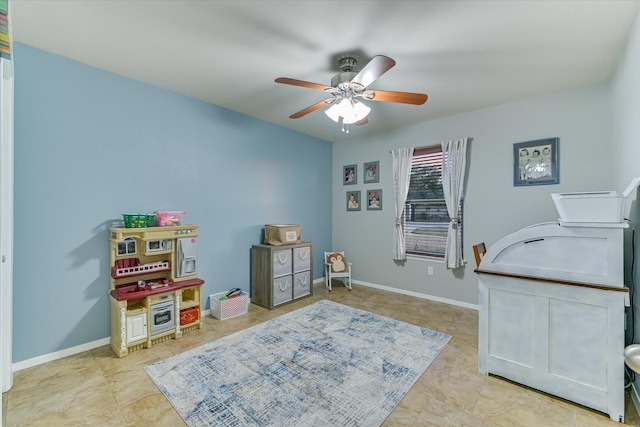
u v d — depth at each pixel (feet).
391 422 5.58
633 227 6.68
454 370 7.30
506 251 6.83
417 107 11.19
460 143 11.68
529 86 9.35
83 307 8.25
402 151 13.51
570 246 6.07
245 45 7.22
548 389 6.31
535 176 10.23
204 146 10.98
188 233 9.71
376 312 11.30
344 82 7.29
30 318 7.43
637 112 6.21
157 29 6.61
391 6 5.75
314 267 15.79
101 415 5.74
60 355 7.88
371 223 15.06
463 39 6.82
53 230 7.76
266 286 11.85
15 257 7.20
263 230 13.17
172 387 6.58
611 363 5.64
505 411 5.88
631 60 6.48
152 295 8.52
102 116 8.54
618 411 5.56
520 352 6.65
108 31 6.70
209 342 8.77
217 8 5.90
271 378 6.92
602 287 5.64
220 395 6.31
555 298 6.19
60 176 7.84
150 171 9.56
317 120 13.07
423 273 13.15
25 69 7.28
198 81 9.25
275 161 13.66
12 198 6.79
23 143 7.29
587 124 9.29
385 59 5.82
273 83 9.34
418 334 9.30
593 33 6.52
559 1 5.54
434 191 12.88
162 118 9.81
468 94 9.96
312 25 6.40
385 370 7.27
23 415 5.72
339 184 16.52
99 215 8.54
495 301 6.98
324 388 6.56
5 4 4.01
